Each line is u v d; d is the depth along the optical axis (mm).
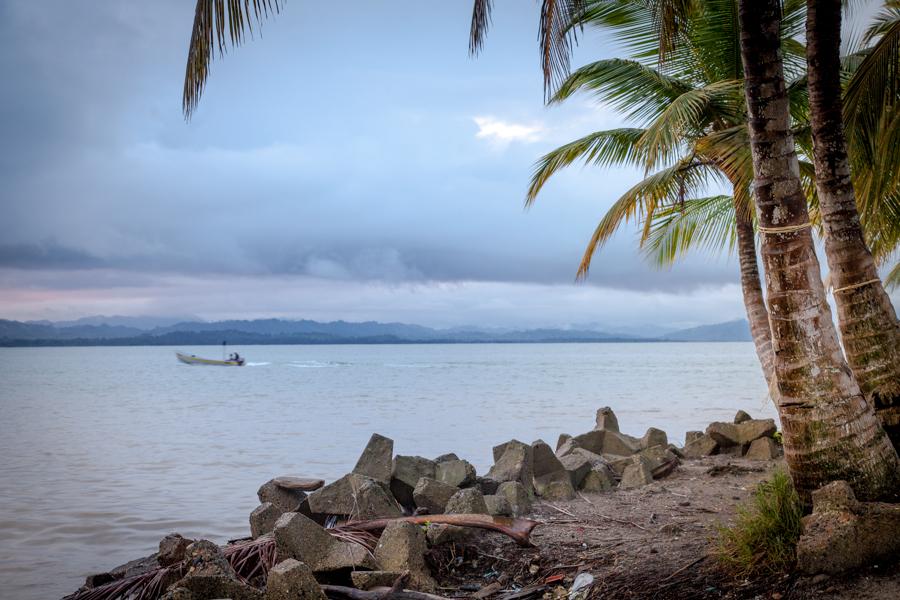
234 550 6051
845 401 5117
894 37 7086
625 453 11117
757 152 5441
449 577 6109
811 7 5926
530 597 5578
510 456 8836
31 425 27375
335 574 5840
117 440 22391
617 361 136375
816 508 4902
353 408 34312
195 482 14961
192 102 5188
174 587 4910
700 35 10906
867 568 4625
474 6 5973
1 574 8680
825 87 5898
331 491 7215
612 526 7094
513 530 6344
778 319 5309
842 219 5859
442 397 41781
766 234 5379
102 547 9938
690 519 7133
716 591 4914
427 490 7211
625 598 5145
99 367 117625
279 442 21562
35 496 13430
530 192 12344
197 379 72625
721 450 11672
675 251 14766
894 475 5090
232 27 5070
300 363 134750
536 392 45531
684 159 10719
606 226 10953
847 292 5828
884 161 7480
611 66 11383
